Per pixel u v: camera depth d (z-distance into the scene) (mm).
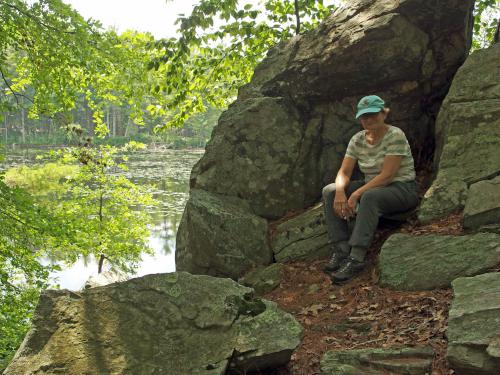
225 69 9961
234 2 7469
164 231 16969
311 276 4816
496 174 4465
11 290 8406
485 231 4055
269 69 6383
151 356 3100
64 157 11711
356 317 3814
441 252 4004
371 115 4488
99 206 12164
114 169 34844
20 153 49219
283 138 5918
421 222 4531
